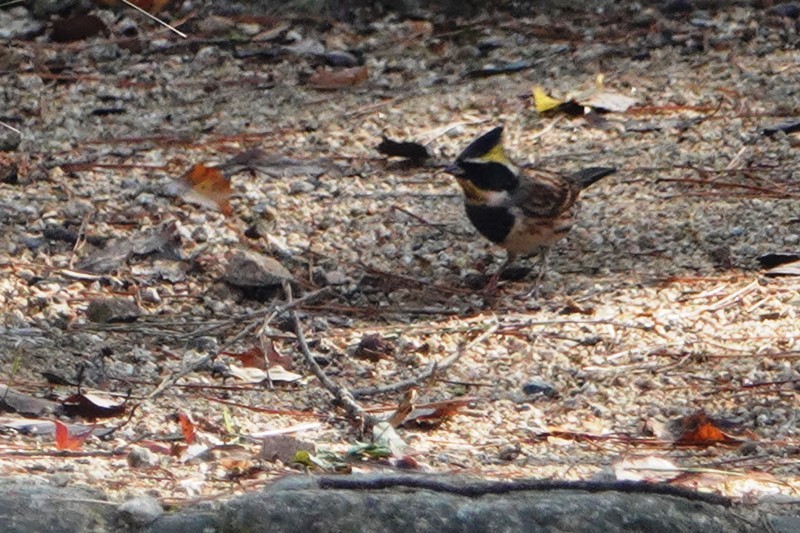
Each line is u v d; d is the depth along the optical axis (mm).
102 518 7211
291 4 17781
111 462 8445
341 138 15047
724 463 8844
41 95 15852
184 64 16734
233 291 11992
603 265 12594
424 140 14969
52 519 7145
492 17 17781
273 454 8633
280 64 16828
